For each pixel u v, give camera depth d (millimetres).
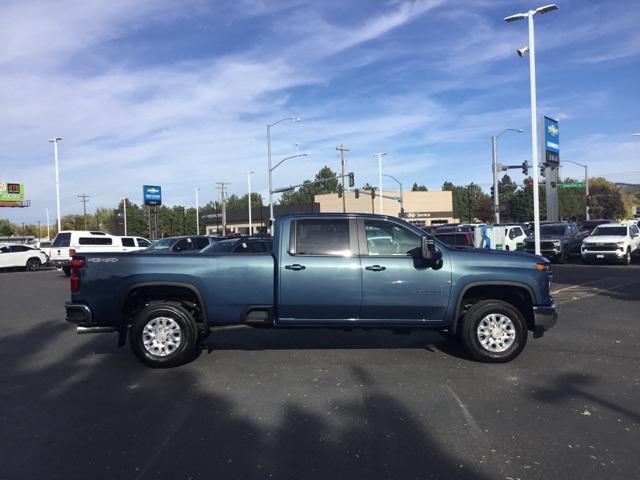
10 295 16422
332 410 5199
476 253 7004
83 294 6801
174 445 4414
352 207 93625
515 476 3803
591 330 8875
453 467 3955
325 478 3807
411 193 94688
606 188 103938
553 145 37812
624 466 3938
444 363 6926
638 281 15906
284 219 6980
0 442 4527
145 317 6777
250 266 6805
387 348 7828
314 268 6773
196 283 6773
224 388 5953
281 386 5992
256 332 9086
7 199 85375
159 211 107875
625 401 5371
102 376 6535
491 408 5211
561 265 23438
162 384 6152
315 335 8805
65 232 25188
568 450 4223
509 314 6879
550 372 6453
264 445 4387
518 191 102688
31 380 6414
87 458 4191
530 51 18922
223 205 86438
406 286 6805
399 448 4297
